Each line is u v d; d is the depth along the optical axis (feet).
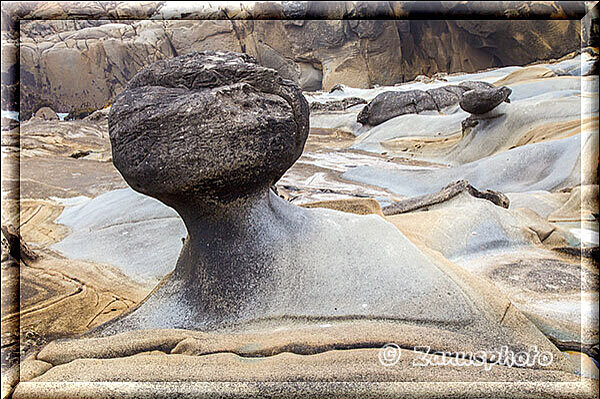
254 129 3.77
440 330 3.72
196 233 4.18
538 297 4.60
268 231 4.16
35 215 7.60
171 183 3.77
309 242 4.25
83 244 6.59
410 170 10.24
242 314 3.96
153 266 5.86
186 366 3.34
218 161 3.70
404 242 4.42
